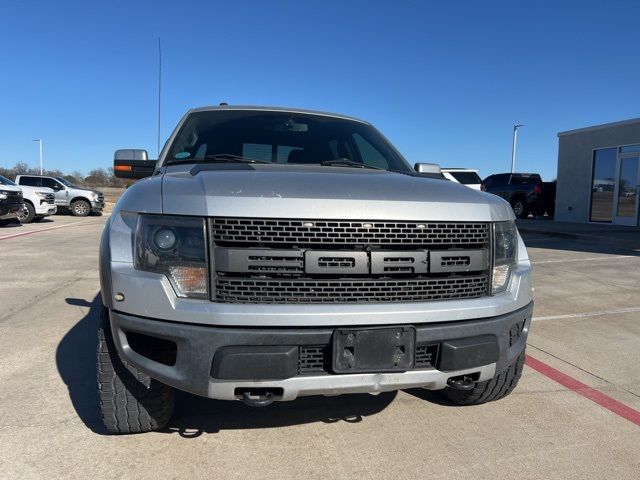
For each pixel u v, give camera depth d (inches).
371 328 91.2
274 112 164.4
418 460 108.3
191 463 104.9
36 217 815.1
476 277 101.8
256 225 89.5
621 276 321.7
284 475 101.7
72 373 149.9
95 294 257.0
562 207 788.6
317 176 104.5
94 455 106.6
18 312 220.1
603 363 169.9
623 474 105.3
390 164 150.0
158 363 95.0
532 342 191.0
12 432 115.1
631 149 674.2
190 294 90.1
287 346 89.1
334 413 129.1
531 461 109.2
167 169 128.0
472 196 107.0
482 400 132.5
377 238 92.9
